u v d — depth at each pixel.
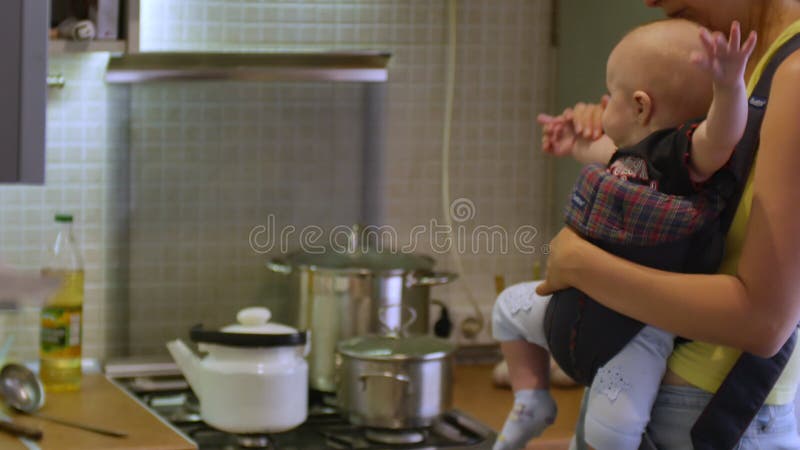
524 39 2.59
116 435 1.87
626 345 1.31
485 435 2.00
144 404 2.11
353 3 2.49
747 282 1.19
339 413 2.10
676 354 1.31
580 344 1.34
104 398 2.14
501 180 2.61
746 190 1.25
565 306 1.37
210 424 1.98
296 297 2.25
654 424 1.32
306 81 2.37
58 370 2.19
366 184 2.53
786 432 1.30
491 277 2.62
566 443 1.94
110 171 2.40
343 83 2.48
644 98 1.29
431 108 2.55
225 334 1.96
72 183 2.39
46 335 2.19
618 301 1.26
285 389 1.97
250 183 2.46
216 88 2.42
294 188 2.48
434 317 2.57
